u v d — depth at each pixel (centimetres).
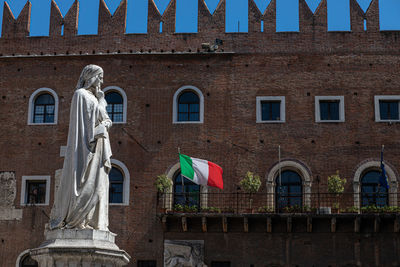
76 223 1456
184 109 3916
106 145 1511
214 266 3691
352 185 3756
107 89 3944
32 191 3875
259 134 3841
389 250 3634
